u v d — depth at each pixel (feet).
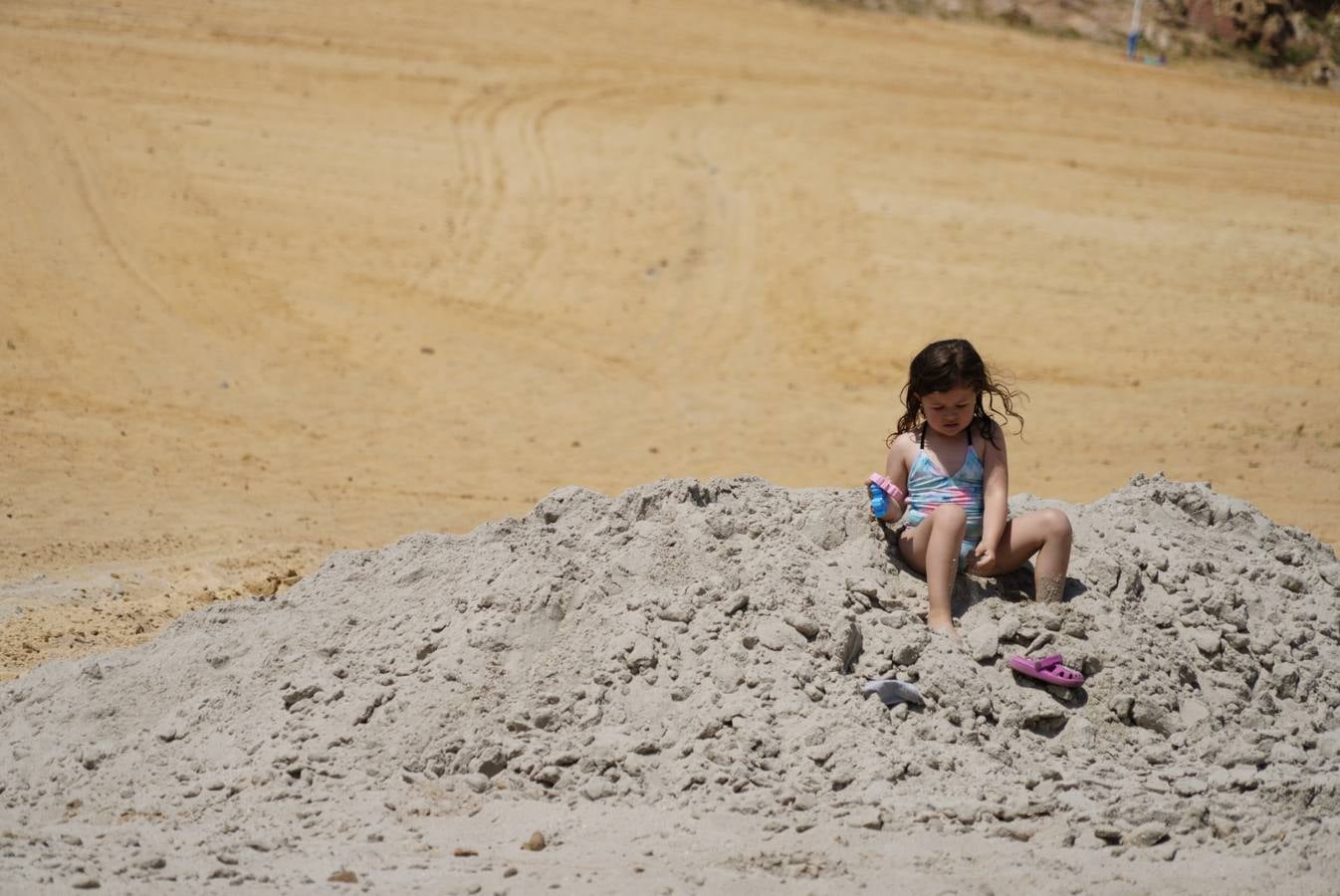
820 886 38.27
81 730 53.57
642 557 54.80
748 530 56.75
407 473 142.00
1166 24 310.65
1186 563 57.21
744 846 41.47
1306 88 297.94
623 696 49.47
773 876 39.27
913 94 279.69
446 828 43.62
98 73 257.75
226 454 143.43
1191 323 192.75
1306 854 39.91
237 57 272.92
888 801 44.09
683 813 44.09
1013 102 277.64
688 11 313.73
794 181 239.91
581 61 286.66
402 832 43.29
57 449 139.85
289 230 208.95
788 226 222.89
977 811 43.29
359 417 157.58
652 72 284.20
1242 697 51.90
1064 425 160.35
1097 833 41.88
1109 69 297.12
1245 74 300.20
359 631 55.62
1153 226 226.38
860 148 254.27
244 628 58.59
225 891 37.40
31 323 172.76
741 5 319.27
